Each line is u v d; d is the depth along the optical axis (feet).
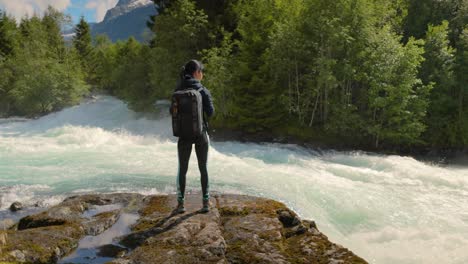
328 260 12.82
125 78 109.60
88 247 14.17
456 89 76.28
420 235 25.11
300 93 79.71
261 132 78.33
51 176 35.12
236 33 99.76
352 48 71.82
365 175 44.55
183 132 15.37
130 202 19.97
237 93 80.79
